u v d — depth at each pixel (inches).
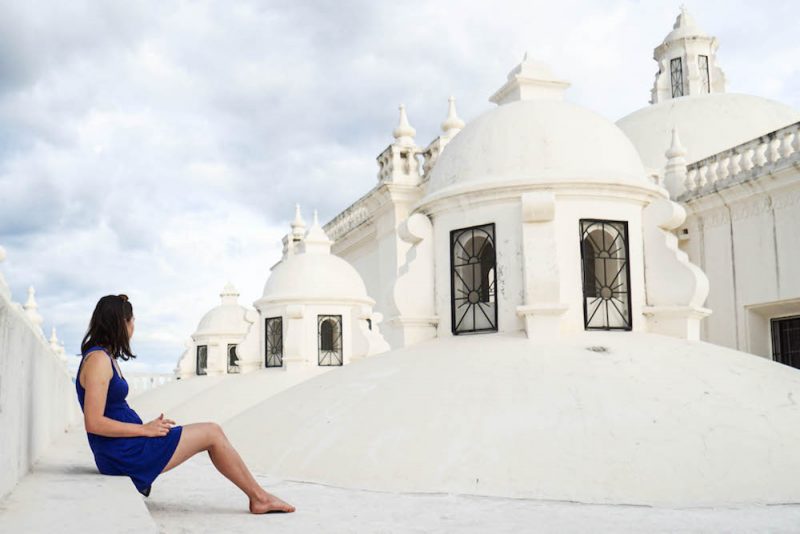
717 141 804.0
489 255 378.9
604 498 246.5
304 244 733.9
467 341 352.5
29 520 158.9
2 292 189.0
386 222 805.9
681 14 971.9
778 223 568.7
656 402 283.7
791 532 204.4
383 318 807.1
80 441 413.7
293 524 210.5
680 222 365.1
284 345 670.5
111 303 225.1
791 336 590.6
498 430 276.1
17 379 215.2
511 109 387.2
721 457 258.7
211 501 247.8
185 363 982.4
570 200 352.8
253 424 359.3
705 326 642.8
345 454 289.1
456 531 204.1
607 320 354.6
